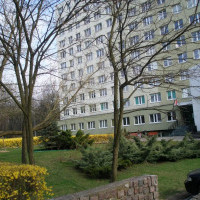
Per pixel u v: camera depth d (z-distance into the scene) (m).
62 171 8.90
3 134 7.50
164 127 29.70
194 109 22.25
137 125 32.38
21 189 4.03
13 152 15.28
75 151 13.00
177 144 11.70
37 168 4.43
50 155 12.11
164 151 10.56
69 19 5.51
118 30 5.90
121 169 9.20
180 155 10.80
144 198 4.64
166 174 8.16
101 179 7.94
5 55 6.13
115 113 6.27
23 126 7.60
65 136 15.38
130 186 4.46
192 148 11.47
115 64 6.19
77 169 9.26
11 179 3.92
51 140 15.74
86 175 8.47
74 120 39.81
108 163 8.77
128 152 10.03
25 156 7.49
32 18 5.91
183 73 6.12
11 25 7.03
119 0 5.54
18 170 4.16
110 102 35.66
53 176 8.12
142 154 10.04
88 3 5.28
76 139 14.63
